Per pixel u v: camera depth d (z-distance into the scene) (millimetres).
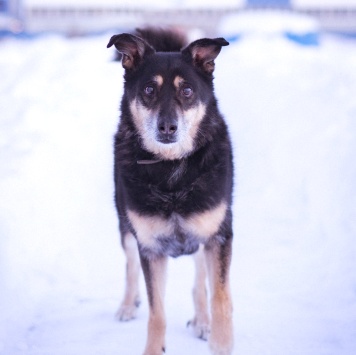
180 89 4055
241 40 14398
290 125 8648
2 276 4992
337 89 9891
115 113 9570
